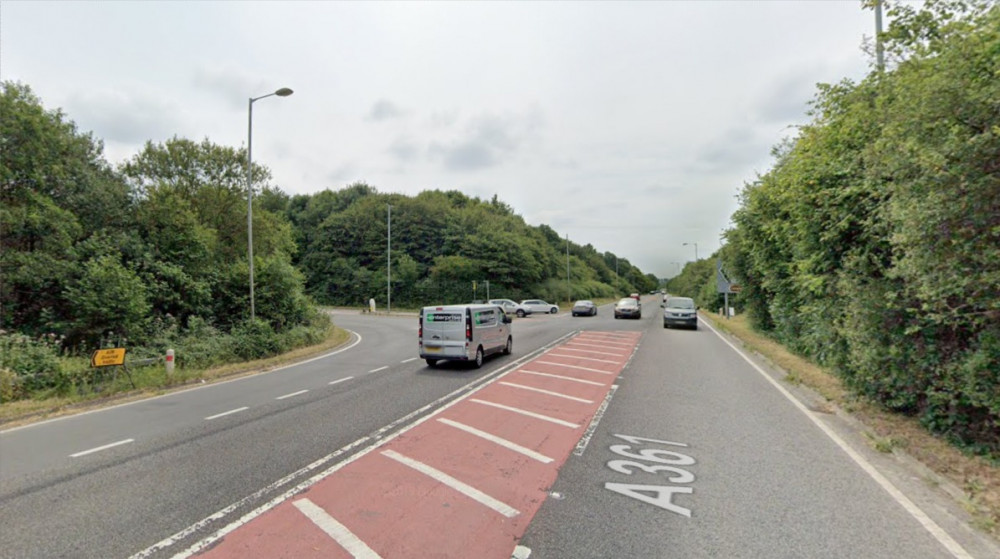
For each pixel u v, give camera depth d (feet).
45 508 14.43
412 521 13.14
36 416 26.99
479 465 17.58
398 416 25.13
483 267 176.14
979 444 17.39
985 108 14.24
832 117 28.17
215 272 66.85
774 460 17.90
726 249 79.51
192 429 23.50
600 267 373.61
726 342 61.87
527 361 45.01
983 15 16.61
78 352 46.21
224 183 87.81
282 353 54.24
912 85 16.98
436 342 41.50
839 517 13.17
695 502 14.21
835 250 27.22
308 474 16.93
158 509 14.24
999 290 14.94
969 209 14.89
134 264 56.18
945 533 12.26
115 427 24.16
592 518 13.20
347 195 230.27
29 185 52.80
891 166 17.35
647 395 29.76
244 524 13.15
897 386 21.68
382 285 172.65
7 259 46.62
